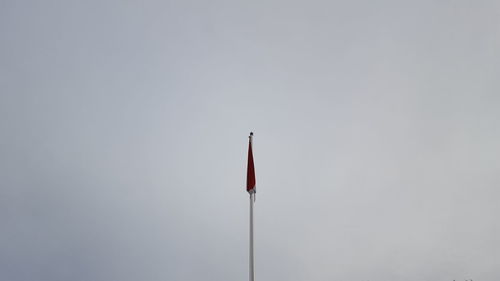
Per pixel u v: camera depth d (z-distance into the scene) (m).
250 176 15.12
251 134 16.03
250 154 15.60
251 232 14.40
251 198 14.77
